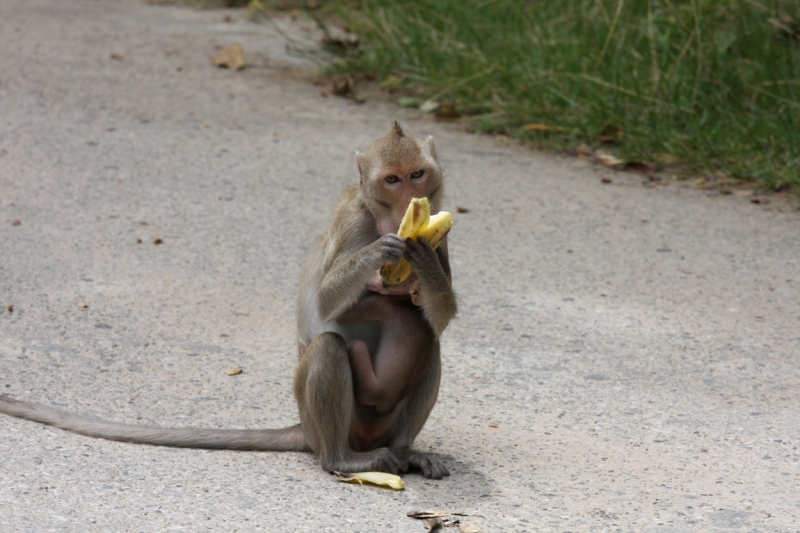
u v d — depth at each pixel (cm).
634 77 1800
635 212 1465
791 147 1596
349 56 2153
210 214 1374
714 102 1731
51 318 1039
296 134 1753
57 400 867
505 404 914
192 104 1900
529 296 1170
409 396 812
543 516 701
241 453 797
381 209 763
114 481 720
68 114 1772
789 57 1809
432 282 737
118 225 1311
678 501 734
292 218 1378
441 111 1883
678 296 1184
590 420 885
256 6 2744
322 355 751
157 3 2909
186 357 979
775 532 687
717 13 1931
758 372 998
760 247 1345
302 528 665
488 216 1423
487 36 2031
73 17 2625
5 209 1329
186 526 658
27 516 656
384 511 699
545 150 1745
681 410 909
